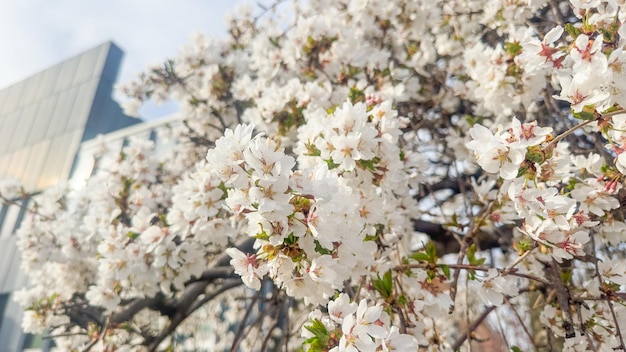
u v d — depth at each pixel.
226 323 1.49
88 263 0.71
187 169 0.93
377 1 0.62
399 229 0.43
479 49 0.52
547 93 0.50
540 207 0.30
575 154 0.51
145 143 0.72
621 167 0.29
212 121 0.87
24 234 0.73
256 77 0.88
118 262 0.50
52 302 0.69
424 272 0.36
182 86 0.88
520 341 0.61
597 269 0.32
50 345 2.02
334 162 0.34
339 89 0.56
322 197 0.28
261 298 0.58
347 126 0.35
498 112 0.47
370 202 0.37
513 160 0.28
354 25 0.68
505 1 0.48
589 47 0.28
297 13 0.87
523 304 0.73
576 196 0.33
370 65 0.60
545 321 0.40
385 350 0.27
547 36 0.33
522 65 0.40
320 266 0.28
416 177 0.46
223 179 0.28
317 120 0.40
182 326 1.37
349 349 0.26
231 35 0.94
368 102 0.46
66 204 0.77
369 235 0.37
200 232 0.46
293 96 0.53
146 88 0.92
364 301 0.28
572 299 0.35
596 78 0.27
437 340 0.45
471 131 0.29
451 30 0.76
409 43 0.74
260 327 0.56
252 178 0.27
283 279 0.30
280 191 0.27
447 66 0.72
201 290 0.76
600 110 0.28
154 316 0.96
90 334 0.63
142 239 0.49
